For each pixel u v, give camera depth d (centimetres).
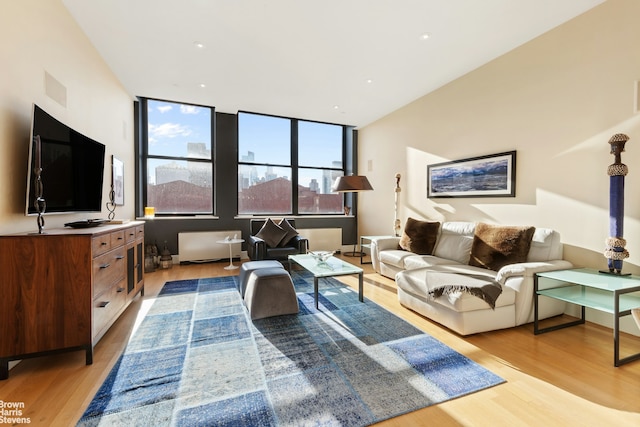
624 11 239
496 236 306
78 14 264
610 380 175
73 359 196
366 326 251
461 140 396
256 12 262
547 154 296
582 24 266
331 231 618
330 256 348
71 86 267
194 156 532
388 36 300
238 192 564
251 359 197
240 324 254
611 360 198
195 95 460
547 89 295
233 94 456
